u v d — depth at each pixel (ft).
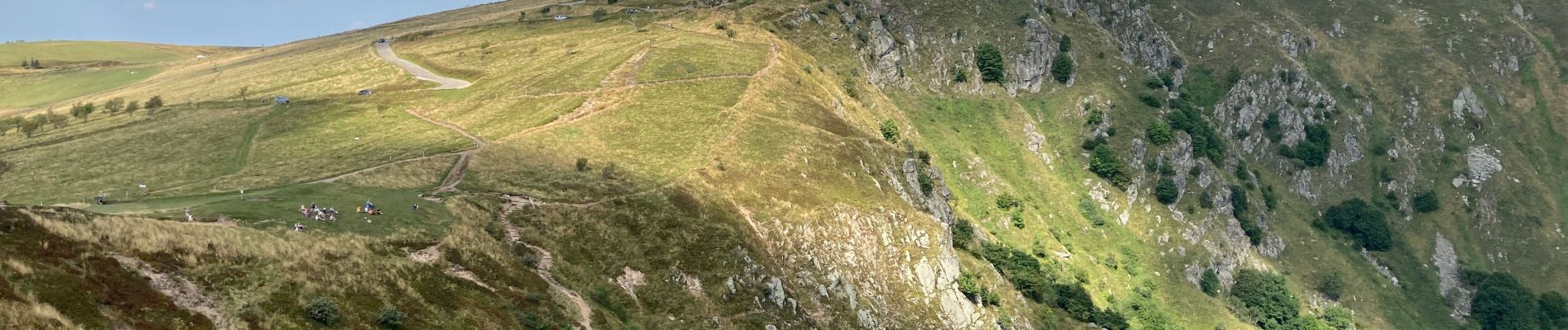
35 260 164.76
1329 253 623.36
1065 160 604.49
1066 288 440.86
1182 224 566.77
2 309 143.23
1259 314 520.01
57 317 148.46
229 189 338.75
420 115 492.95
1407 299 612.29
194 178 385.29
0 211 178.60
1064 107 654.53
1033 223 518.78
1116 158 596.70
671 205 339.77
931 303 361.10
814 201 378.32
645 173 376.48
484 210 303.89
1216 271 545.85
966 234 456.86
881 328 331.57
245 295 184.44
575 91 509.76
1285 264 601.21
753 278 308.40
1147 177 596.29
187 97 580.30
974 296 381.60
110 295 164.25
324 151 418.51
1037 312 416.87
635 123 447.42
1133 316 466.29
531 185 348.59
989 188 537.24
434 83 583.58
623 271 287.69
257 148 435.12
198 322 168.55
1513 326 595.88
